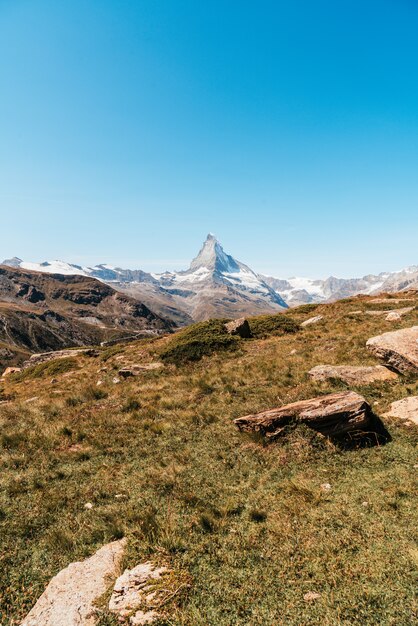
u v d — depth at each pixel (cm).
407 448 1091
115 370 2841
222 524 805
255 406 1522
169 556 699
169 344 3139
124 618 562
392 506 812
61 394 2253
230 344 2797
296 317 3966
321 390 1558
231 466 1112
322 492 923
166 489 998
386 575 610
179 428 1427
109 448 1299
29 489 1042
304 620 542
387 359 1719
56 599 621
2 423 1655
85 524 853
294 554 691
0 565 729
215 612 568
